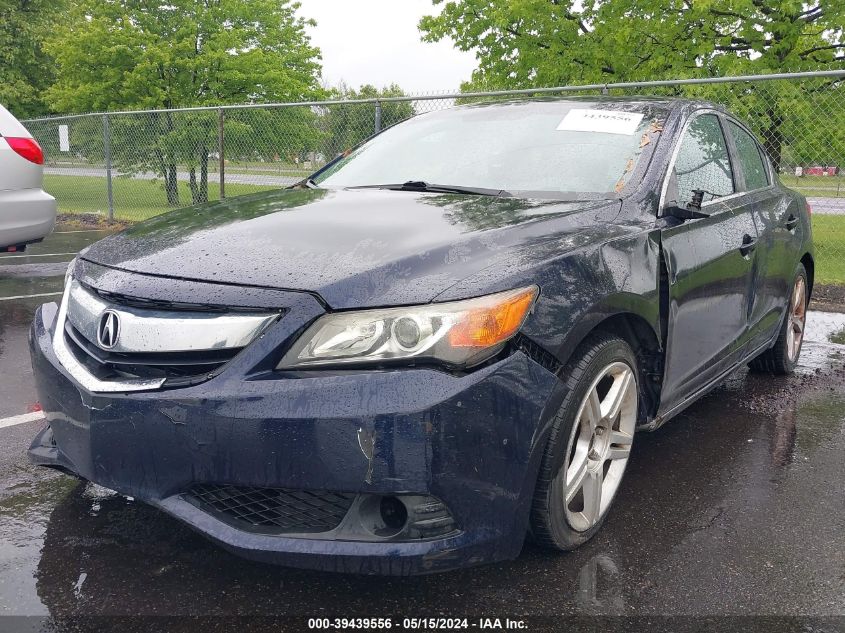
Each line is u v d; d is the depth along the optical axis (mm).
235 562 2332
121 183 12898
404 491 1840
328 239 2246
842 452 3342
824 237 8711
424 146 3438
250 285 2020
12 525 2553
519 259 2139
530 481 2051
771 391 4266
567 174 2930
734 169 3699
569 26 15234
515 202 2691
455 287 1969
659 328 2615
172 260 2219
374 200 2750
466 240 2213
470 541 1939
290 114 9633
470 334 1915
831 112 7871
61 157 13633
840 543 2510
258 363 1915
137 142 12367
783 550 2457
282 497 1972
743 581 2264
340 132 9070
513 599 2146
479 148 3254
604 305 2264
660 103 3371
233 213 2688
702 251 2945
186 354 2006
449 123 3605
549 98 3615
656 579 2264
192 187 11562
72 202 13758
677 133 3146
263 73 20922
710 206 3248
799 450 3355
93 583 2207
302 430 1842
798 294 4484
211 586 2201
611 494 2570
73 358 2230
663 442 3438
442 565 1918
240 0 21734
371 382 1858
